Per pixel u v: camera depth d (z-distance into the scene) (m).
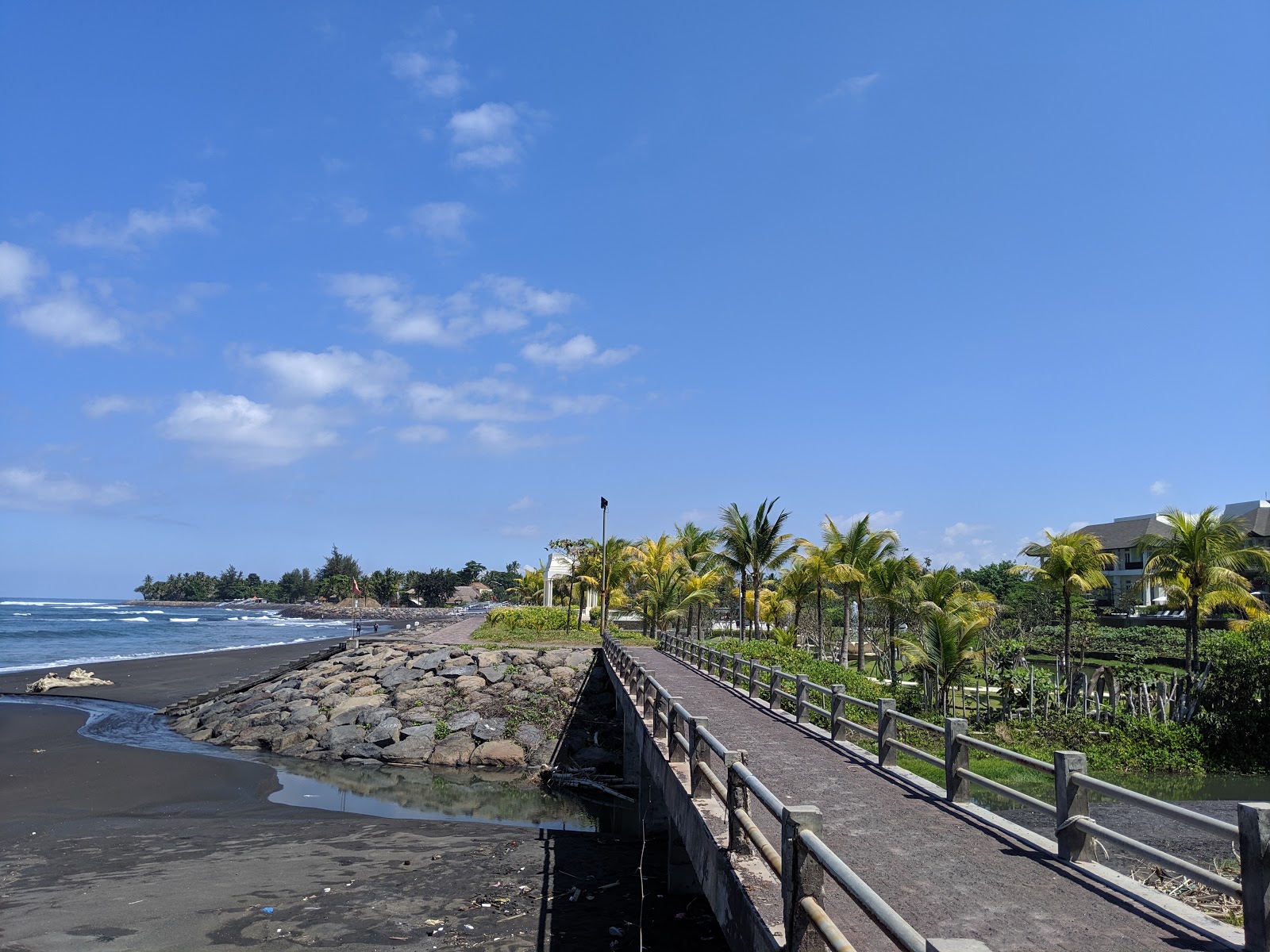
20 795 20.91
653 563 50.28
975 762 22.14
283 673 40.97
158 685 43.31
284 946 11.73
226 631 104.81
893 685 32.78
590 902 13.58
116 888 14.12
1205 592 28.34
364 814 20.05
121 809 19.88
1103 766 22.88
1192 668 27.89
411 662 37.06
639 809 17.50
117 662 56.28
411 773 25.41
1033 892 6.48
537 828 18.72
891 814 9.02
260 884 14.37
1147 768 22.94
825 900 6.40
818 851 4.60
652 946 11.77
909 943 3.52
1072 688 28.83
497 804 21.48
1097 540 30.94
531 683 33.06
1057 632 51.03
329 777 24.47
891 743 11.23
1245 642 25.17
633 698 19.30
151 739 30.19
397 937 12.06
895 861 7.32
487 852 16.48
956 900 6.29
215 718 32.97
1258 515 54.53
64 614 148.00
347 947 11.70
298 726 30.12
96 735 30.20
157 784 22.39
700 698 19.92
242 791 22.08
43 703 37.50
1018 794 8.11
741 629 40.12
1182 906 6.08
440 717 30.11
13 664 58.00
